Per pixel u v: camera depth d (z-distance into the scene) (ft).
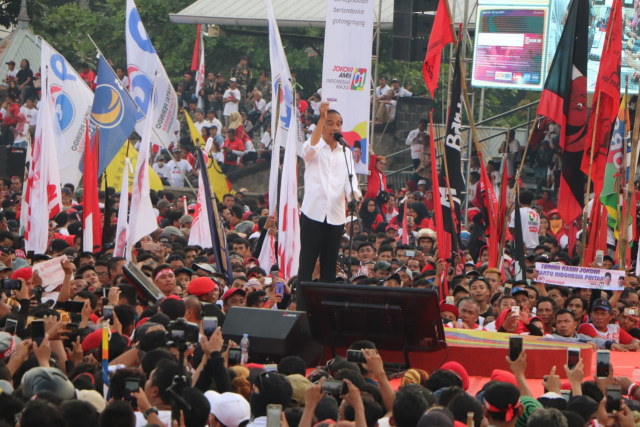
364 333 53.72
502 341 58.23
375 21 158.30
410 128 164.14
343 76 105.50
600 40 141.28
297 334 53.88
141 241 90.63
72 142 115.65
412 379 46.09
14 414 36.47
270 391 41.06
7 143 164.14
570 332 66.39
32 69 171.83
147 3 207.31
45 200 86.53
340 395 36.99
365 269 89.71
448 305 67.51
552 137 148.25
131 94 116.06
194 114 177.47
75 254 83.87
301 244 61.11
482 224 102.47
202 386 42.60
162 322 52.21
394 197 127.54
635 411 42.45
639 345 70.49
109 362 47.91
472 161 143.23
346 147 62.23
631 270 92.02
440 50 90.48
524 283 75.82
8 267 72.43
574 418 38.91
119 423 34.86
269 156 162.81
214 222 79.87
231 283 78.33
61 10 207.72
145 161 81.51
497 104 205.26
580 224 109.60
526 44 140.36
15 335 50.34
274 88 105.50
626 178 94.38
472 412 37.40
